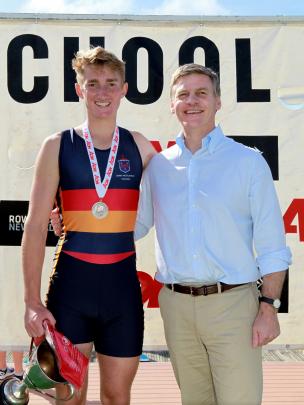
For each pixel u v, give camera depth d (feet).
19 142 10.84
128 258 7.95
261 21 10.80
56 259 7.89
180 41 10.87
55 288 7.73
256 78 10.87
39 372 7.04
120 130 8.10
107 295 7.72
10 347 10.75
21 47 10.78
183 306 7.64
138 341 7.91
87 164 7.72
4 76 10.79
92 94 7.77
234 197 7.47
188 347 7.79
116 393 7.90
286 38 10.82
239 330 7.40
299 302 10.81
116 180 7.79
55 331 7.13
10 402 7.93
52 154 7.68
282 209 10.87
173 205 7.69
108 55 7.85
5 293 10.77
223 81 10.88
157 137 10.94
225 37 10.87
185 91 7.77
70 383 6.89
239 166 7.48
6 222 10.82
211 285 7.49
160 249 7.91
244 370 7.40
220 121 10.90
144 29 10.86
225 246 7.48
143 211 8.48
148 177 8.19
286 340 10.79
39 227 7.50
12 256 10.81
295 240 10.87
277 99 10.85
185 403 8.04
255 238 7.55
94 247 7.71
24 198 10.85
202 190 7.53
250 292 7.57
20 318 10.78
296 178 10.87
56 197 8.07
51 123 10.84
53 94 10.83
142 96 10.90
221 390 7.53
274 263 7.34
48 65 10.82
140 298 8.05
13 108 10.82
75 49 10.82
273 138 10.88
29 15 10.73
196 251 7.49
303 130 10.85
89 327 7.79
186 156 7.80
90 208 7.68
